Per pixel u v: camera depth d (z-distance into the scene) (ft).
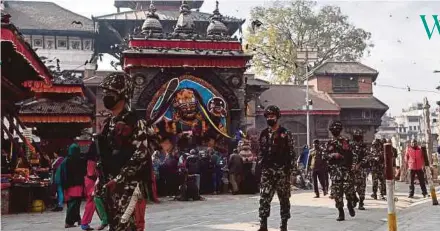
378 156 55.36
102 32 169.58
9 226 40.19
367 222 36.86
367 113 165.17
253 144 86.69
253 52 192.13
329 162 38.52
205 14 155.22
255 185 73.26
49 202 57.57
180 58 86.38
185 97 86.28
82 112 84.99
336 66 171.01
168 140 84.64
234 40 89.66
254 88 127.65
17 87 63.26
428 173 49.85
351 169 38.78
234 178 72.59
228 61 88.22
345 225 35.27
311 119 152.46
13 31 46.78
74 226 39.32
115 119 15.23
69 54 173.37
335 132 38.50
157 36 86.99
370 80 170.40
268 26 197.36
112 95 15.19
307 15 202.18
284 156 29.94
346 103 164.86
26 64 57.72
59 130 87.81
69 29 171.63
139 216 15.06
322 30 206.90
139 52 84.58
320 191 73.10
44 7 182.91
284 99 156.04
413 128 425.69
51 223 42.22
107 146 15.17
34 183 53.52
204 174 72.54
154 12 91.15
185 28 89.81
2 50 52.60
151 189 15.47
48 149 85.66
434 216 38.96
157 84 85.81
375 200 54.49
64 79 86.43
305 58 161.27
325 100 158.40
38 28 170.09
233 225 36.19
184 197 62.28
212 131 86.94
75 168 38.86
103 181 15.16
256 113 137.59
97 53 180.75
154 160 67.10
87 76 133.49
